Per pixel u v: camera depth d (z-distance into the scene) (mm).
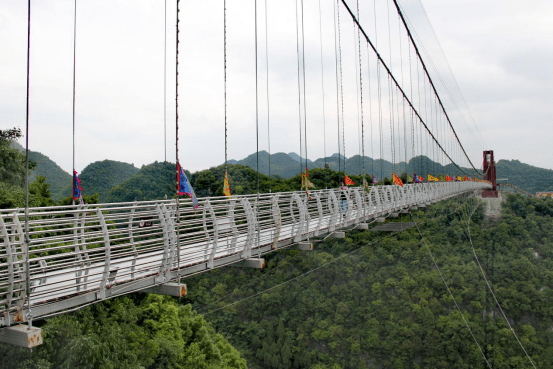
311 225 14328
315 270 40812
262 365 32594
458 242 46625
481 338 35062
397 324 36219
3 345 10219
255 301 37219
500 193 66625
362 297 38781
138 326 17172
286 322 36719
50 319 11781
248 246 9688
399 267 41812
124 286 6637
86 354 11703
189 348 20328
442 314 36875
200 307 35750
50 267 5539
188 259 7801
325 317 37281
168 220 7336
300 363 33562
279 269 40500
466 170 84938
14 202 14133
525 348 33969
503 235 48094
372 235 44375
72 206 5809
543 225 51094
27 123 5199
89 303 6102
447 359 33375
